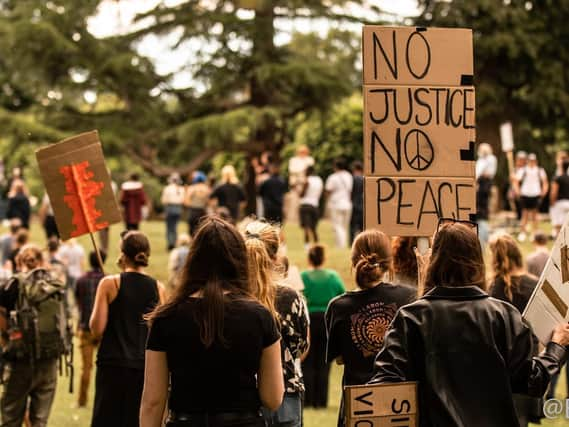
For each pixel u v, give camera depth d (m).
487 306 5.05
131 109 33.91
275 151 35.50
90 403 13.54
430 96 6.80
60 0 33.41
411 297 6.82
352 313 6.82
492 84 35.47
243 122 31.56
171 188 26.33
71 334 10.29
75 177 9.48
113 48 33.66
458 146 6.81
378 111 6.76
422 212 6.78
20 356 9.94
